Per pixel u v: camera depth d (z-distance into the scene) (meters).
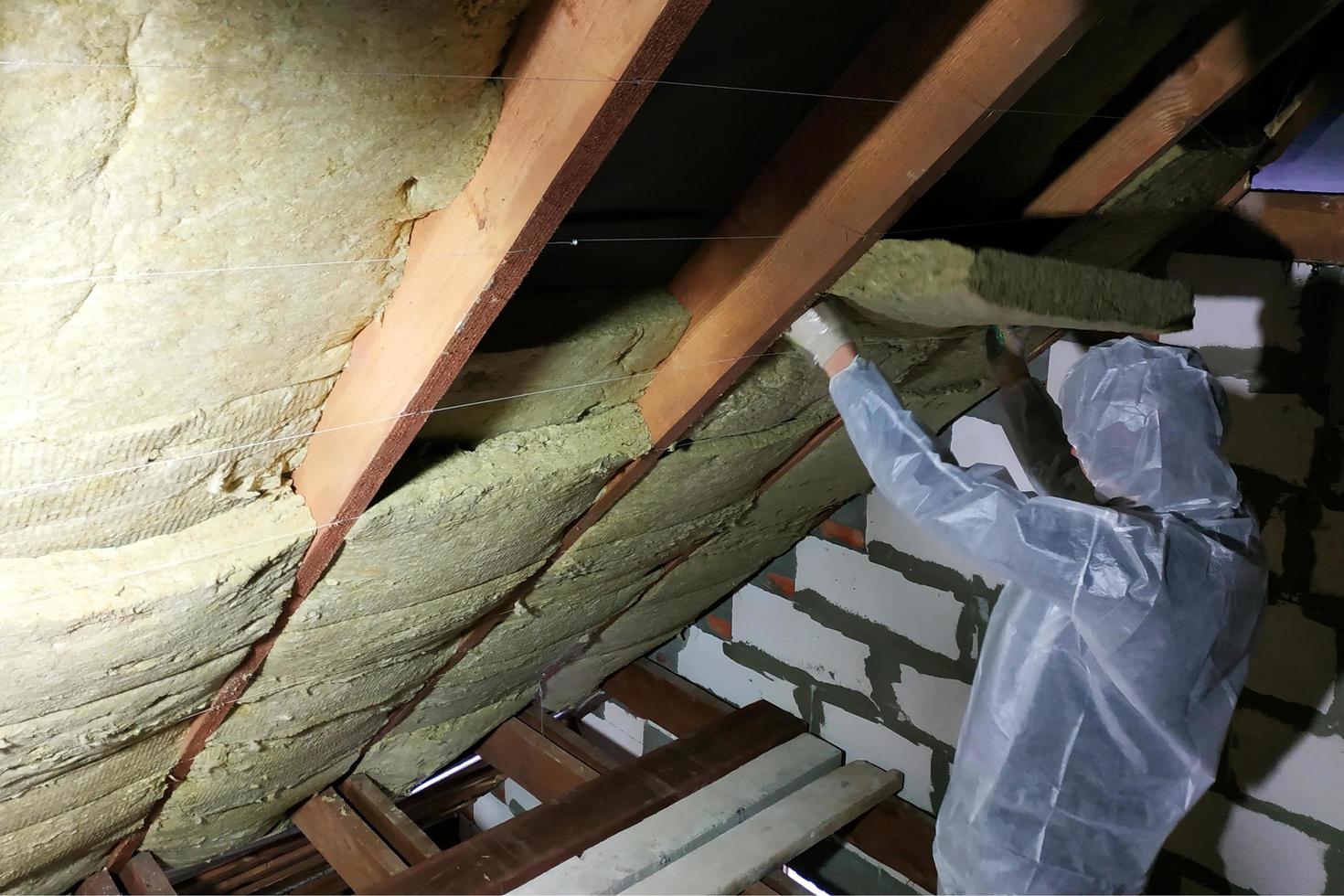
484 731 3.14
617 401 1.55
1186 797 1.49
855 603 2.93
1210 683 1.41
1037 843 1.55
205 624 1.41
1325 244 1.92
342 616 1.67
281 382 1.11
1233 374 2.12
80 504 1.10
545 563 1.97
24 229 0.74
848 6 1.00
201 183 0.79
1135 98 1.43
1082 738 1.50
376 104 0.80
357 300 1.04
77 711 1.49
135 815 2.20
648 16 0.72
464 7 0.76
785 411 1.85
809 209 1.17
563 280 1.29
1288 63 1.67
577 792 2.69
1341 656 2.05
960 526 1.39
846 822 2.68
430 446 1.42
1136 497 1.50
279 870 3.18
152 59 0.67
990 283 1.24
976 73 0.97
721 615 3.36
